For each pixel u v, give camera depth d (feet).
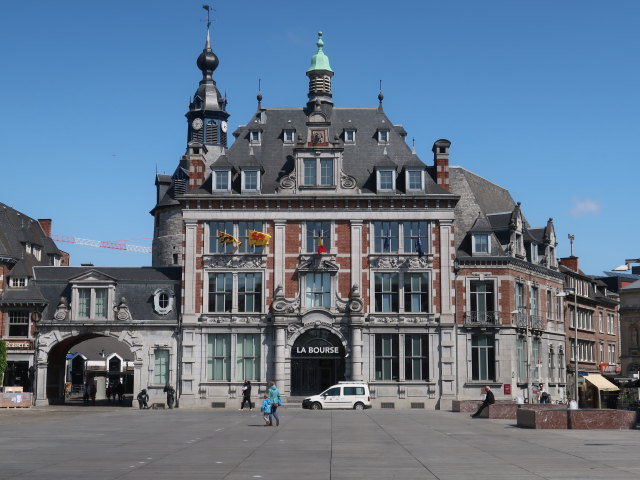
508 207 260.83
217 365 208.64
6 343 211.00
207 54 336.49
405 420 146.92
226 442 97.40
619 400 261.24
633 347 262.26
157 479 63.72
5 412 177.27
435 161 215.92
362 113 229.66
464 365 208.13
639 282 265.54
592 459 78.64
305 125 224.74
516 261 216.74
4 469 69.67
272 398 129.70
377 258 209.56
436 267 209.15
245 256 210.38
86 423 136.05
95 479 63.57
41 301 211.82
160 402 208.33
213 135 331.36
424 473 68.03
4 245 229.25
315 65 240.73
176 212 307.17
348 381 199.41
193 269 210.59
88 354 306.55
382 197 209.56
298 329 207.51
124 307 211.82
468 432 115.03
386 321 207.62
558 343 244.63
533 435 108.99
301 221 211.41
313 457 80.23
